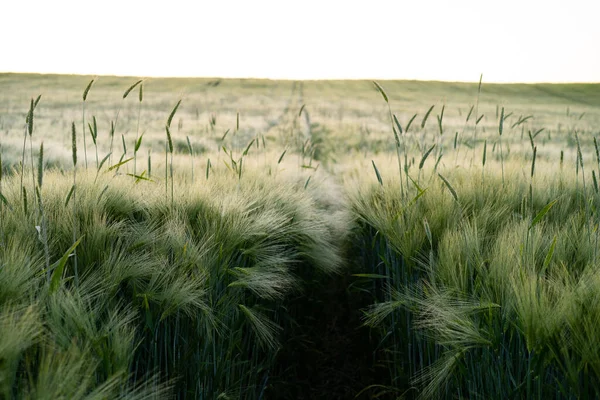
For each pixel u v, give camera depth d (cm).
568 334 139
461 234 198
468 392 186
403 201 261
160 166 437
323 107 2953
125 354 131
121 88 3997
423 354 219
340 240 361
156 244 201
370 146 1225
